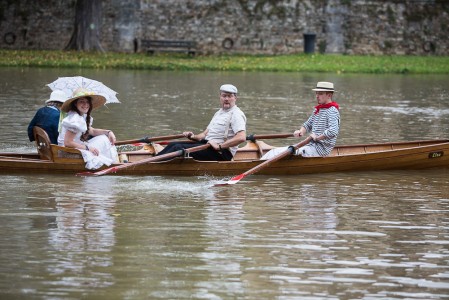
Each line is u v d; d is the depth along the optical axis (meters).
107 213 24.55
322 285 18.66
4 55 87.12
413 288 18.55
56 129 31.02
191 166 30.14
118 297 17.77
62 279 18.75
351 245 21.70
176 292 18.09
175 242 21.69
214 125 31.05
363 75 82.44
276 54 104.19
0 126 40.50
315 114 32.12
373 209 25.67
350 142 38.00
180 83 66.88
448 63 96.56
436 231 23.20
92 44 94.75
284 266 19.89
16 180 28.81
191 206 25.62
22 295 17.78
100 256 20.39
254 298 17.83
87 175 29.62
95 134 31.34
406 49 107.38
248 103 53.53
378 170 32.12
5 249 20.81
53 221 23.52
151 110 48.31
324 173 31.45
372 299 17.88
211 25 103.25
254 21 104.00
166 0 102.12
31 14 100.44
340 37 106.19
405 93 63.34
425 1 107.81
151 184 28.72
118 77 70.88
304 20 105.19
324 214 24.92
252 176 30.56
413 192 28.28
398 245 21.77
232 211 25.09
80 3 94.19
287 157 30.69
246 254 20.78
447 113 50.03
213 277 19.06
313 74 81.75
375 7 106.62
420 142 34.28
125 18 100.50
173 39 102.50
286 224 23.66
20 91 56.78
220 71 82.19
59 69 77.31
